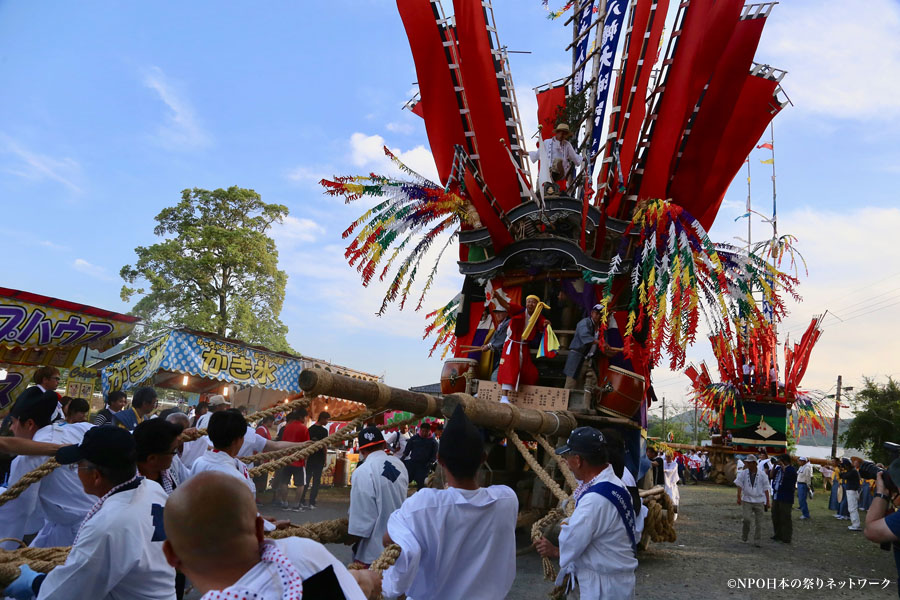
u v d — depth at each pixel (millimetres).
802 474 18547
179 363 14492
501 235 9883
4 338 11914
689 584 8250
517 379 8586
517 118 10914
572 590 3752
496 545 2963
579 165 10516
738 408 32062
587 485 3768
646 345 8922
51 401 4754
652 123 10297
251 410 19828
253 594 1444
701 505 20469
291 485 14984
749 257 9469
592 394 8531
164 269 35531
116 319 13828
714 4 10445
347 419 12156
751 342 9586
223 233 35438
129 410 6891
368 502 5000
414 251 10656
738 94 10367
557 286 10078
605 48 11523
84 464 2812
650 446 17766
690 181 10391
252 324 36750
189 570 1541
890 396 39031
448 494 2885
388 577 2557
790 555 11000
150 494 2920
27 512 4262
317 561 1674
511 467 9758
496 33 11008
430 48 10984
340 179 9664
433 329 12734
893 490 3504
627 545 3588
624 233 9492
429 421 11820
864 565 10211
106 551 2627
